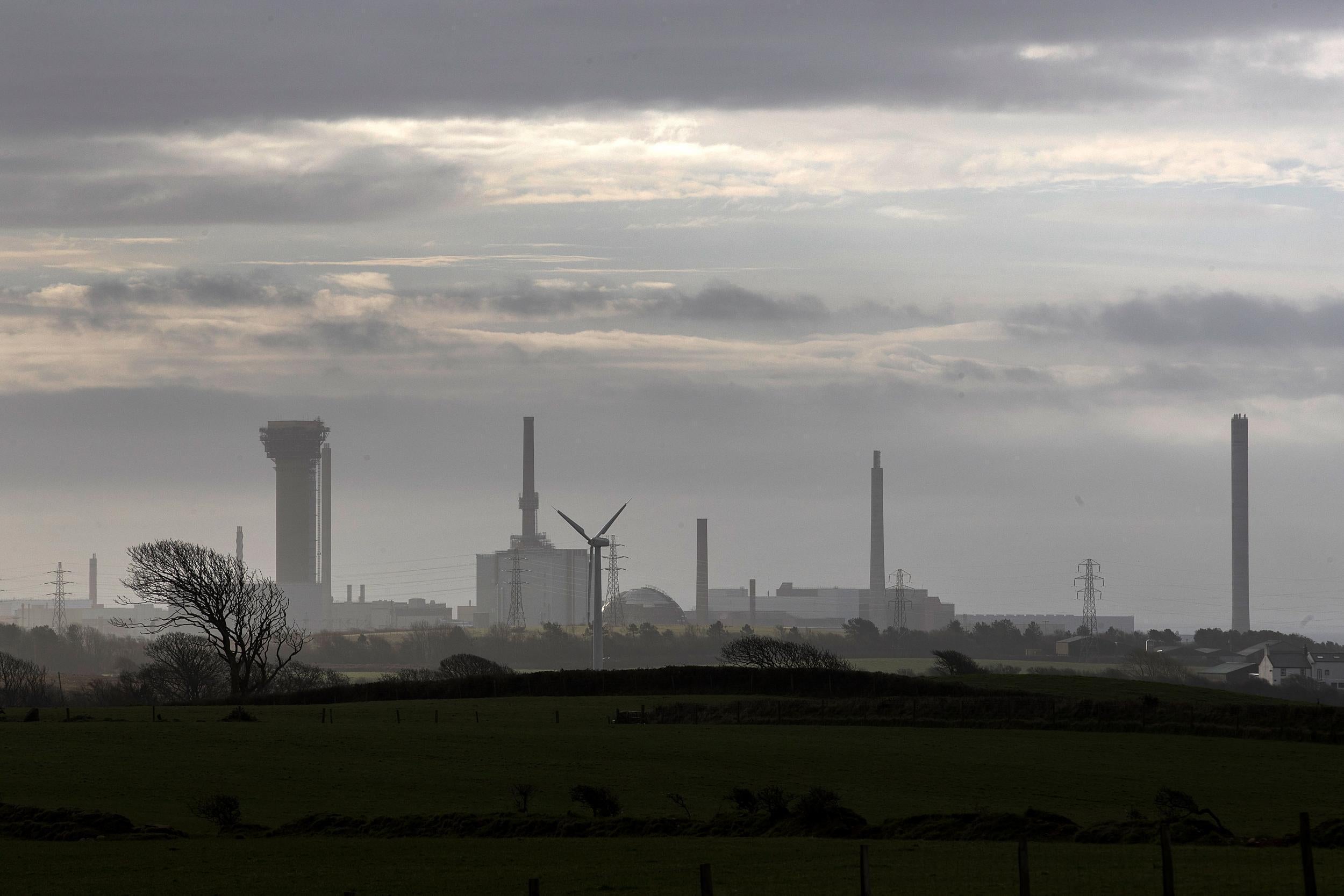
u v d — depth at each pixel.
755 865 164.50
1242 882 138.88
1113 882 142.50
